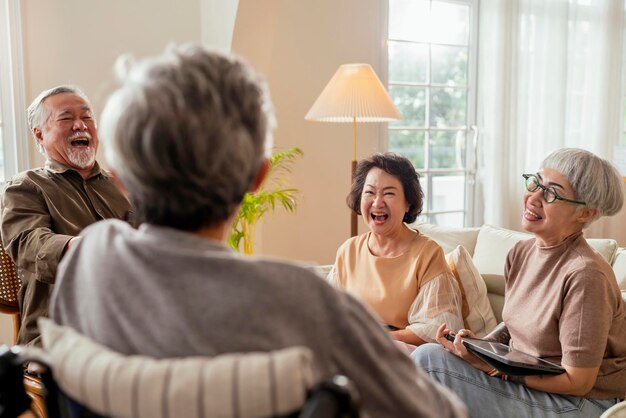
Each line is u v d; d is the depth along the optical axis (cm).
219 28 330
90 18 312
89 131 224
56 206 214
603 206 166
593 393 163
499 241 259
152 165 71
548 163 170
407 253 222
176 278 70
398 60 416
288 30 364
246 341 68
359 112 315
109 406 69
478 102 441
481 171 443
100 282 75
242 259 70
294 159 376
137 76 74
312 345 70
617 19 473
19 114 303
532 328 170
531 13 435
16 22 296
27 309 205
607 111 475
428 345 180
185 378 66
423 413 75
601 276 158
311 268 74
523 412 163
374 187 224
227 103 73
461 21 437
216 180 73
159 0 328
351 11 385
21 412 84
